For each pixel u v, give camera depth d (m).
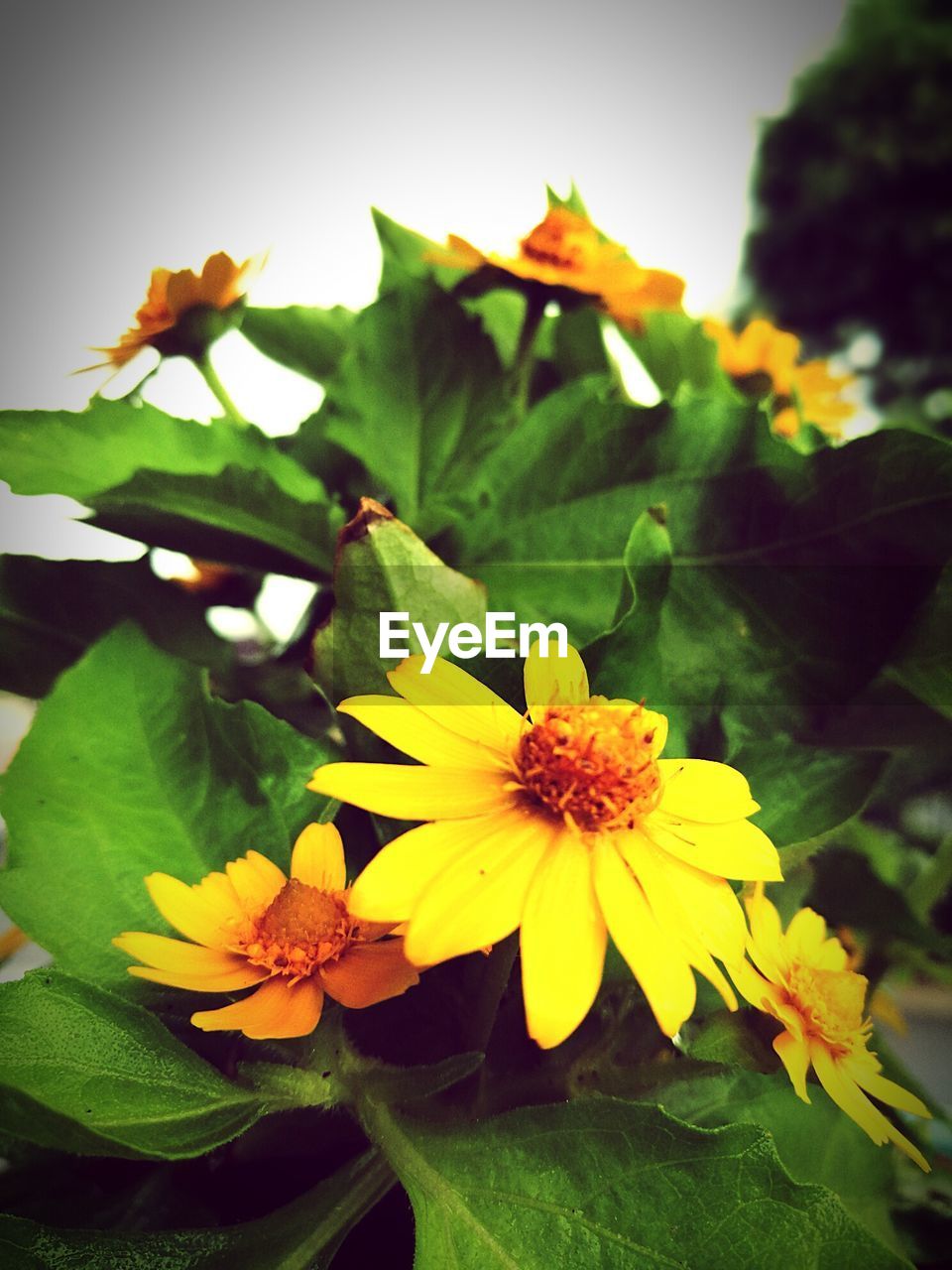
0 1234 0.07
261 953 0.07
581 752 0.07
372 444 0.12
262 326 0.14
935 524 0.09
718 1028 0.07
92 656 0.09
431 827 0.07
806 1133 0.09
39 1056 0.07
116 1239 0.07
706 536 0.10
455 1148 0.07
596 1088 0.08
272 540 0.11
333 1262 0.09
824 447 0.10
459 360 0.12
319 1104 0.08
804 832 0.09
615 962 0.08
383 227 0.14
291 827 0.09
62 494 0.10
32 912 0.08
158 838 0.08
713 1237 0.07
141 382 0.12
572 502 0.10
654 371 0.15
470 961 0.08
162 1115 0.07
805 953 0.08
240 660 0.12
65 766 0.08
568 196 0.14
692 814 0.07
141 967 0.07
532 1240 0.07
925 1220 0.10
